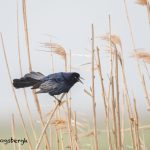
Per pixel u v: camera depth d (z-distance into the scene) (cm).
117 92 1470
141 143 1512
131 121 1512
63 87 1357
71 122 1509
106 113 1484
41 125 1478
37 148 1355
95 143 1447
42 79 1364
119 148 1481
